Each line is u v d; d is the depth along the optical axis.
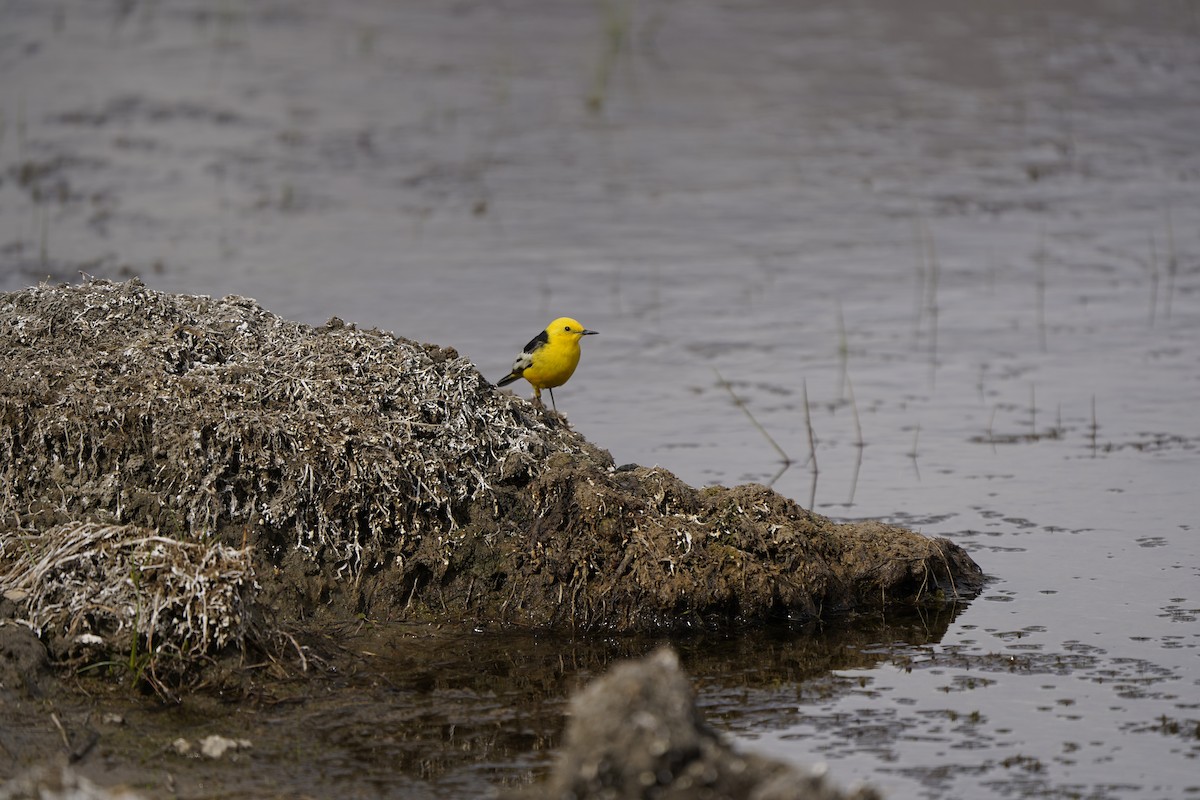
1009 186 25.69
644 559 11.30
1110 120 28.91
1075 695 9.94
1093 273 21.59
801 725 9.57
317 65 32.53
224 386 11.52
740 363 18.39
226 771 8.87
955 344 18.98
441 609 11.26
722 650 10.91
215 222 23.09
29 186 24.47
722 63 32.72
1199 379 17.45
